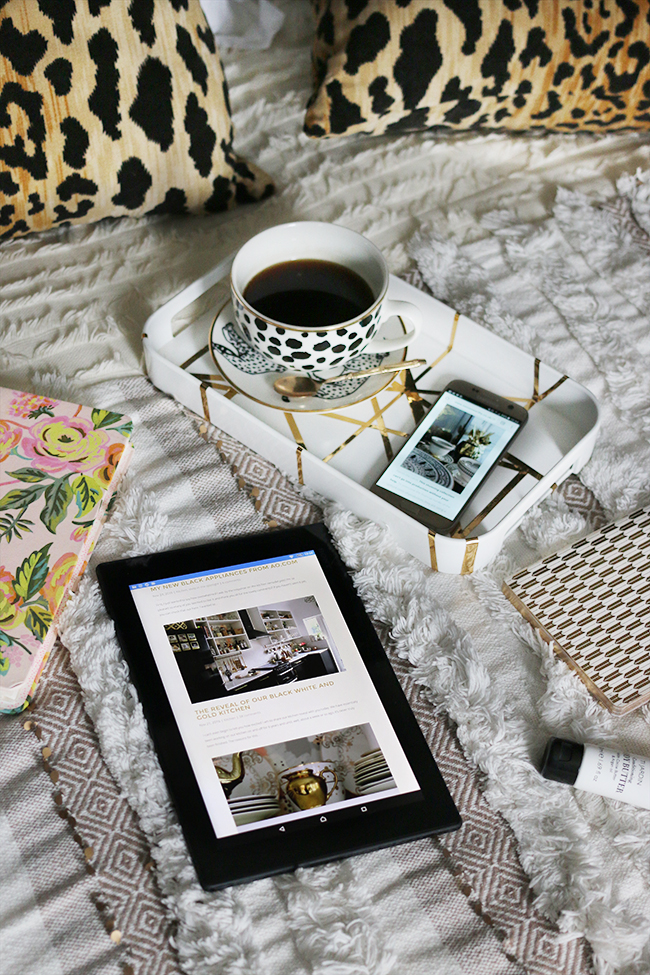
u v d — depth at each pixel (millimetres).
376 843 584
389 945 562
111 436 740
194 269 950
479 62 996
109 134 873
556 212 1037
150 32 874
